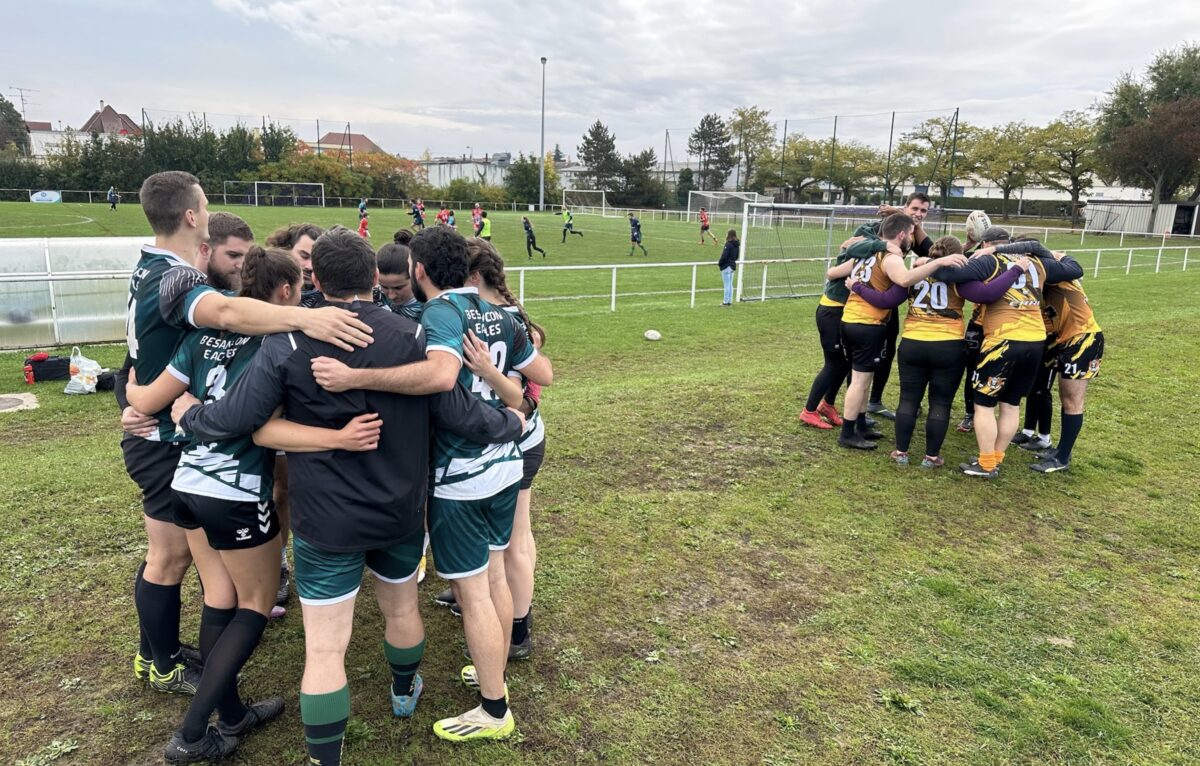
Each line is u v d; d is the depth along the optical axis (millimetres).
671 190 78750
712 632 3283
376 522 2154
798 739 2621
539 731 2639
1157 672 3055
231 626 2422
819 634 3291
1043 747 2605
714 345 11164
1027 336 4848
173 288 2262
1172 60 44562
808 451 5680
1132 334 10055
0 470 4898
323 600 2203
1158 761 2549
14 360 9305
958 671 3025
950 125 57656
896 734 2652
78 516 4125
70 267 10133
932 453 5359
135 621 3189
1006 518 4586
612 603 3504
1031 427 5965
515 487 2574
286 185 56562
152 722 2605
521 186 67312
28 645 2988
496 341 2543
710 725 2688
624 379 8844
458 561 2459
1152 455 5758
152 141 53938
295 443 2082
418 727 2645
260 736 2561
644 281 19719
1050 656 3156
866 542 4211
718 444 5777
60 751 2438
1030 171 53531
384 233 32219
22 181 48969
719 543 4145
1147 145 42031
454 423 2320
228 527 2299
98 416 7098
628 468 5230
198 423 2104
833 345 5945
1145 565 4016
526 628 3014
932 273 4918
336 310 2102
